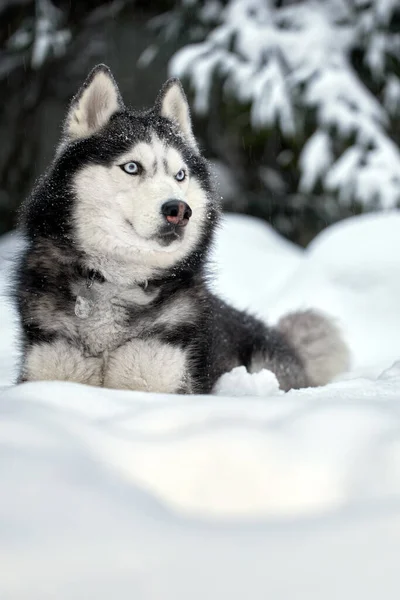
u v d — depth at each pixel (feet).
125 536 4.86
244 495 6.34
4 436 6.40
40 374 13.00
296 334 19.21
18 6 55.47
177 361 13.24
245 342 16.94
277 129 47.98
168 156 13.60
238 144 53.62
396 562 4.64
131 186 13.23
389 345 22.72
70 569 4.47
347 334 21.04
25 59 53.36
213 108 49.52
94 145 13.56
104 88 14.06
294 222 53.01
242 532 5.02
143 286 13.52
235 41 48.01
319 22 49.52
